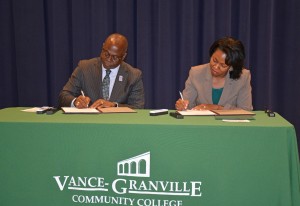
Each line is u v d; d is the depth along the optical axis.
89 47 2.84
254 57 2.78
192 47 2.75
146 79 2.79
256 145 1.16
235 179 1.17
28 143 1.23
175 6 2.75
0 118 1.31
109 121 1.24
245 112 1.43
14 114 1.42
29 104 2.90
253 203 1.17
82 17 2.79
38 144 1.23
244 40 2.69
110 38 1.89
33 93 2.89
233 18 2.77
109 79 2.05
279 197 1.16
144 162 1.19
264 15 2.65
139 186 1.20
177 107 1.57
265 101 2.73
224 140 1.16
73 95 2.04
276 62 2.76
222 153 1.17
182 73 2.79
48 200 1.24
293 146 1.17
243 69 1.94
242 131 1.16
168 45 2.75
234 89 1.88
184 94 1.96
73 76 2.08
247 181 1.17
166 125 1.17
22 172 1.24
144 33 2.74
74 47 2.82
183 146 1.18
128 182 1.21
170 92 2.82
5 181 1.25
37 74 2.87
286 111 2.76
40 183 1.24
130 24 2.78
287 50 2.70
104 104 1.69
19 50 2.85
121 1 2.74
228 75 1.88
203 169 1.18
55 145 1.22
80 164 1.22
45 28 2.88
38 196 1.24
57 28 2.80
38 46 2.85
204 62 2.74
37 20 2.82
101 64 2.09
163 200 1.20
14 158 1.24
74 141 1.21
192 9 2.70
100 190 1.22
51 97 2.97
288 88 2.73
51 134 1.22
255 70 2.78
